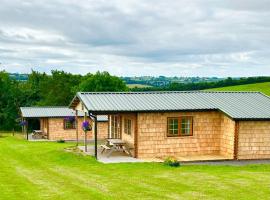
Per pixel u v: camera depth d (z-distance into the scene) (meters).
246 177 16.91
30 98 64.00
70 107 28.05
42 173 18.31
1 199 12.97
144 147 22.73
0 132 57.53
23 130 52.28
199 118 23.73
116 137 26.36
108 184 15.42
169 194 13.72
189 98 25.30
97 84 61.41
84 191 14.12
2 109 60.56
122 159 22.09
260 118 22.64
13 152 27.88
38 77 72.00
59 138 42.06
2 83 61.47
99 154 23.81
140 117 22.58
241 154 22.75
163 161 21.47
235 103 24.95
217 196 13.44
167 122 23.09
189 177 16.89
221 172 18.38
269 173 18.14
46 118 42.16
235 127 22.58
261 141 23.11
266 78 96.75
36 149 28.88
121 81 63.19
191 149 23.62
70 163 21.34
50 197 13.28
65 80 67.25
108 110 21.86
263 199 13.05
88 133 42.00
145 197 13.25
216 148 24.11
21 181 16.22
